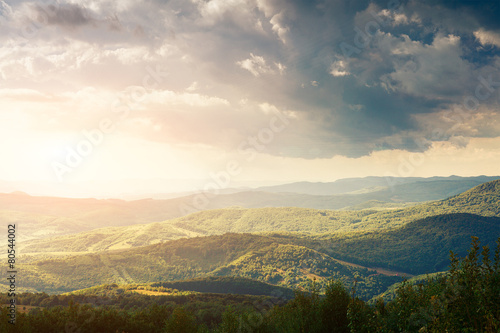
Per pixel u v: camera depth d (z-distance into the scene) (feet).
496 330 22.02
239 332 38.83
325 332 34.14
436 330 24.85
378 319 29.30
